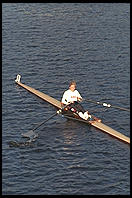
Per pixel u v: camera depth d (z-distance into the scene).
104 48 80.31
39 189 41.88
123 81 66.12
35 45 81.75
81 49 79.88
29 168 44.91
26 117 55.59
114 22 94.44
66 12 100.81
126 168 44.84
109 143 49.41
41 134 51.53
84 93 62.12
